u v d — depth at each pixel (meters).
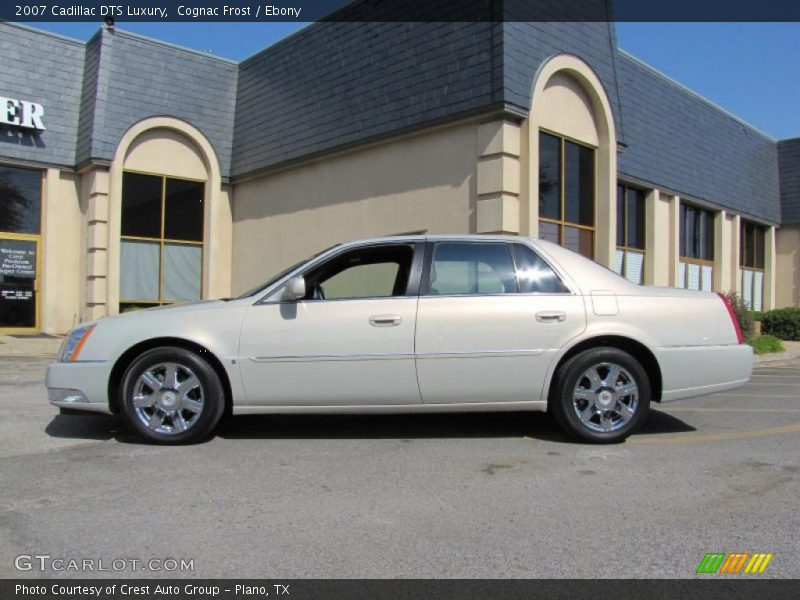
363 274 6.02
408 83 12.24
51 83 15.23
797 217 22.83
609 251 12.83
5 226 14.83
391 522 3.95
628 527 3.88
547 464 5.13
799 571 3.34
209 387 5.59
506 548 3.59
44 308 15.14
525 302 5.68
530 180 11.02
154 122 15.66
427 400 5.66
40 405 7.41
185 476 4.82
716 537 3.73
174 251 16.25
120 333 5.66
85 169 15.20
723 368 5.89
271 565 3.39
